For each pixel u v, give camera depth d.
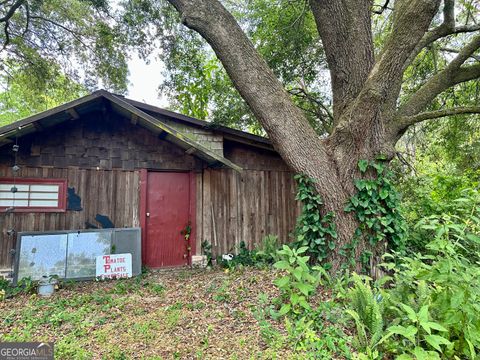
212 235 6.17
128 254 5.32
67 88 11.32
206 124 6.42
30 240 4.82
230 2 10.59
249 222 6.49
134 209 5.66
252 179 6.67
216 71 11.17
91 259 5.11
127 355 2.53
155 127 5.33
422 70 8.62
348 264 4.15
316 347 2.51
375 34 9.10
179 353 2.55
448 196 5.74
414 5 3.76
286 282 3.07
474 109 5.43
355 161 4.42
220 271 5.53
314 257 4.36
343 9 4.71
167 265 5.84
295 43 8.70
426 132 9.62
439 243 2.48
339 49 4.79
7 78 10.95
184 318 3.27
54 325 3.15
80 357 2.46
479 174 7.70
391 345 2.39
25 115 17.06
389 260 4.24
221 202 6.35
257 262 5.70
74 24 9.37
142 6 8.23
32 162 5.11
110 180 5.57
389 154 4.49
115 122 5.69
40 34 9.33
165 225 5.91
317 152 4.51
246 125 11.28
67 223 5.23
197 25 4.46
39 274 4.73
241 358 2.45
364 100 4.11
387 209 4.39
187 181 6.17
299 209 6.94
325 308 3.03
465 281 2.24
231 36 4.50
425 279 2.54
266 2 9.04
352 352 2.45
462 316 2.24
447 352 2.28
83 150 5.43
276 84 4.64
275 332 2.76
